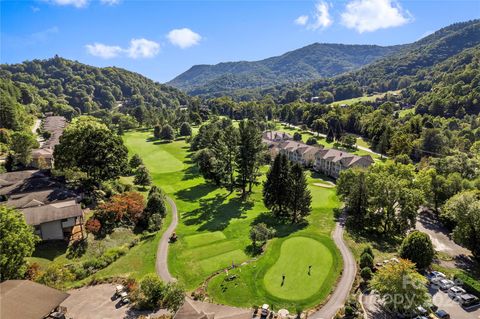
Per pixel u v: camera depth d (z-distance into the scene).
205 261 56.28
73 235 60.66
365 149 153.00
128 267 54.28
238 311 38.97
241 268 52.91
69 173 82.56
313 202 85.00
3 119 122.19
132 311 42.06
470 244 57.06
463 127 145.75
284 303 44.06
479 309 44.06
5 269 42.94
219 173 96.38
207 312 38.62
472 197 60.09
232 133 99.38
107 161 78.12
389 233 67.62
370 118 178.25
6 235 43.41
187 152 140.88
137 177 95.62
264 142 151.75
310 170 121.56
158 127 169.88
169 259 57.22
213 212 79.44
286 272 50.97
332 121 193.25
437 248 62.72
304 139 178.50
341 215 75.56
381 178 69.56
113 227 65.44
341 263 53.25
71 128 79.00
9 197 72.00
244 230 69.00
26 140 95.00
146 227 69.31
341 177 81.31
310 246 58.59
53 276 46.41
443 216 70.88
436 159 93.88
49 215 58.03
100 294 45.91
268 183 77.75
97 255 56.69
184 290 43.91
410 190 67.94
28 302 35.97
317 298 44.94
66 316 40.72
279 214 77.12
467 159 89.06
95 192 78.38
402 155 114.62
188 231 68.69
